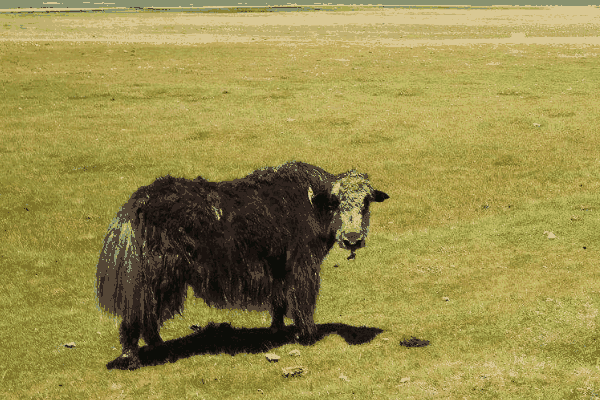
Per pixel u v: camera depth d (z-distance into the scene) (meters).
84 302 9.04
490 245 10.59
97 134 19.06
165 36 45.91
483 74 28.17
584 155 15.85
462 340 7.08
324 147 17.62
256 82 27.05
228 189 7.06
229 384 6.30
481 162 15.87
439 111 21.41
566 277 8.78
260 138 18.64
